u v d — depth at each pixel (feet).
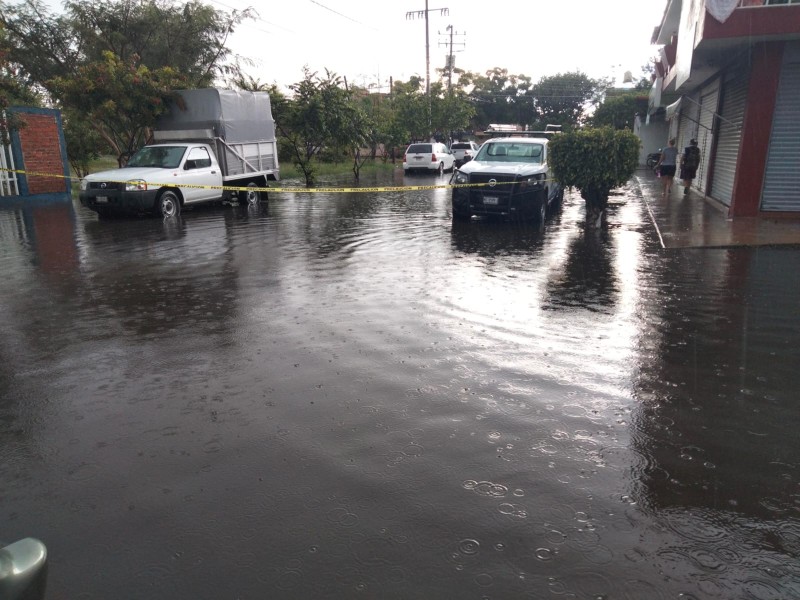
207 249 34.24
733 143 46.52
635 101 133.08
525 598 8.21
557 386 15.16
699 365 16.49
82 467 11.68
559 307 22.08
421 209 53.78
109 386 15.48
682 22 48.73
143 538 9.56
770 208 41.57
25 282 26.81
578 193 69.00
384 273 27.71
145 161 49.44
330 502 10.38
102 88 57.00
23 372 16.51
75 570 8.87
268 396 14.70
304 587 8.45
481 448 12.16
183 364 16.89
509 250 33.40
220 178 52.49
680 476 11.18
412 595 8.27
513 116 241.96
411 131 142.20
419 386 15.19
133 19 71.61
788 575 8.66
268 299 23.44
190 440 12.63
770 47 38.55
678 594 8.28
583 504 10.30
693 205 50.98
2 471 11.58
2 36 55.06
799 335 18.83
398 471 11.32
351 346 18.10
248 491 10.75
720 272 27.37
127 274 28.12
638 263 29.58
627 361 16.80
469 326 19.93
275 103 78.64
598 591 8.33
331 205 57.82
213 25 76.69
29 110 60.54
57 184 64.08
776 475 11.22
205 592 8.39
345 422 13.30
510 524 9.76
